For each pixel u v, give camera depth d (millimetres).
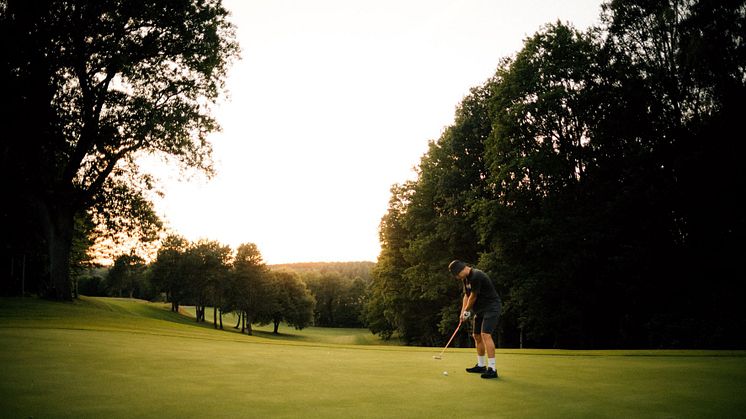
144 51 23531
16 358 6164
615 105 24594
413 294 39406
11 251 37406
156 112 23188
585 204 25125
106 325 16609
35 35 21156
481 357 6531
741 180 21062
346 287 112688
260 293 73438
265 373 5926
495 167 26578
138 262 34156
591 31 26250
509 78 26500
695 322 21641
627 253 23234
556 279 24078
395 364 7379
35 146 23453
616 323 27047
